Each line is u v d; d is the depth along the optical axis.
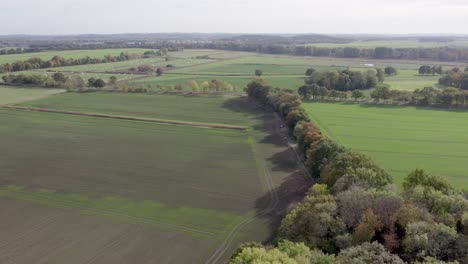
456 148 105.69
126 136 121.88
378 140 114.25
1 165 95.00
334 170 71.75
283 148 108.75
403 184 70.38
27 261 55.56
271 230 64.44
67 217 69.00
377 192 56.22
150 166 95.44
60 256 56.91
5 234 63.09
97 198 77.12
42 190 80.69
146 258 56.66
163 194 79.25
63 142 114.88
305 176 87.88
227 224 66.81
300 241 51.19
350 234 49.56
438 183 65.44
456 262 39.50
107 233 63.62
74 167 94.25
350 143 111.62
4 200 75.75
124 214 70.38
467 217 49.56
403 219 50.34
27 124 135.25
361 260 40.28
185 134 124.50
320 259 41.75
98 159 100.25
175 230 64.75
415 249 45.16
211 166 95.44
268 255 40.00
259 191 80.44
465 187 80.31
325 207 53.84
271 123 136.50
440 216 52.34
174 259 56.41
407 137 116.75
